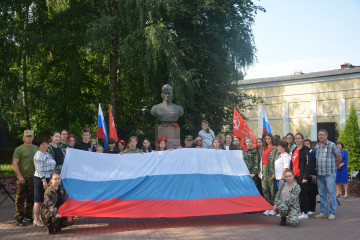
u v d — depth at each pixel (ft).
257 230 25.82
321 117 129.29
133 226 27.37
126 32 68.54
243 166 31.83
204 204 28.50
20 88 75.20
